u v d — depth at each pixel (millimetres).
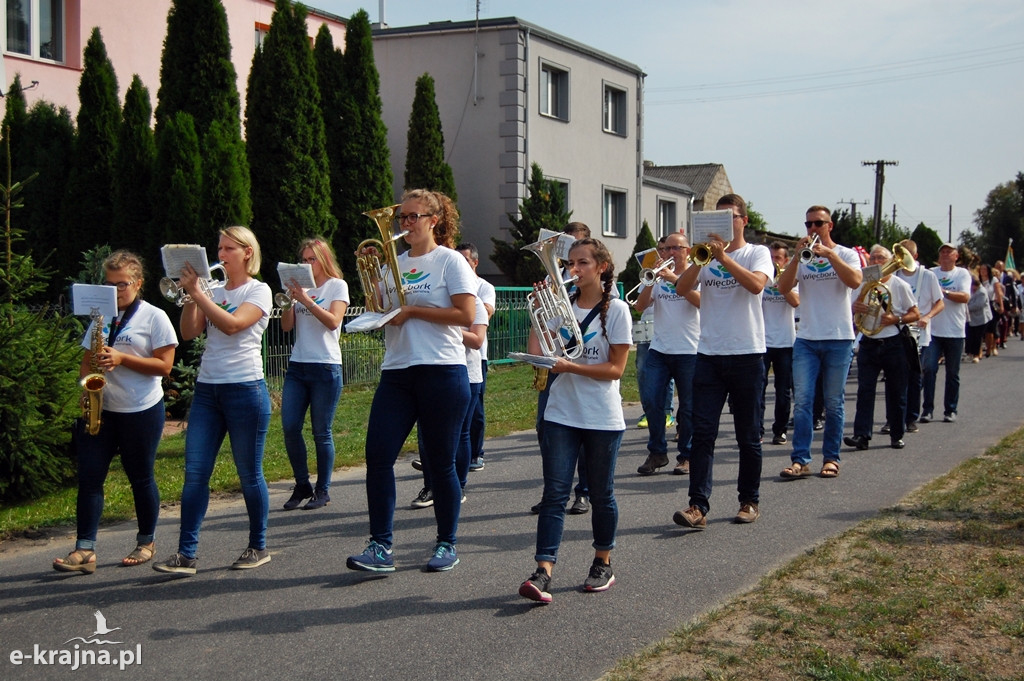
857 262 7852
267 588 5242
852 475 8023
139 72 18391
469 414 7324
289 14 15266
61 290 13969
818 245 7516
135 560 5711
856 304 9117
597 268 5012
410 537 6328
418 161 20188
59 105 16906
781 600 4809
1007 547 5562
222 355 5488
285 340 13000
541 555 4953
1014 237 70312
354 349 14523
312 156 15492
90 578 5469
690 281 6363
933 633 4305
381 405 5320
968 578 5020
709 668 3992
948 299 10969
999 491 7047
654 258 8172
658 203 31312
